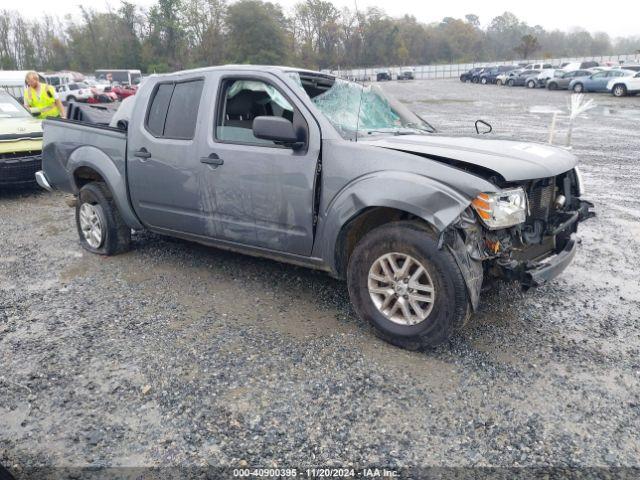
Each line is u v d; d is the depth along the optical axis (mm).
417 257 3283
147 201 4816
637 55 75375
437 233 3219
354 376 3199
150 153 4637
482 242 3244
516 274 3293
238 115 4184
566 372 3244
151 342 3652
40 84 10234
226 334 3750
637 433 2697
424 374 3219
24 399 3037
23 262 5371
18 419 2867
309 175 3695
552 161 3617
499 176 3248
